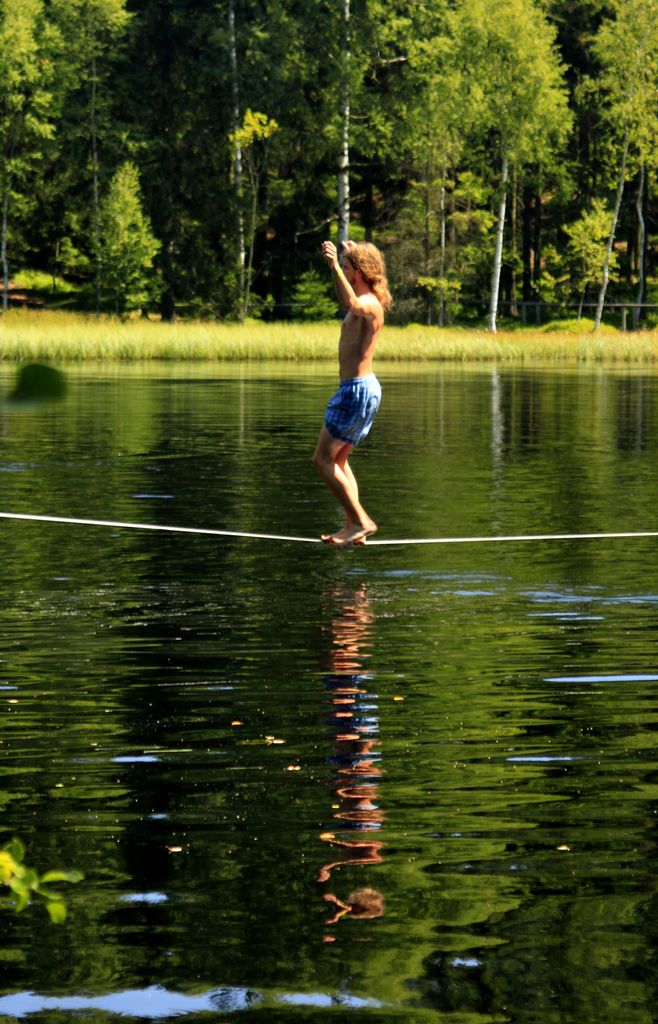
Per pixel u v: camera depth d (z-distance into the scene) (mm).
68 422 27141
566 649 9320
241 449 22188
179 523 14922
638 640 9594
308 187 84812
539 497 16891
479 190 79438
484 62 74500
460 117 74562
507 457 21391
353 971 4500
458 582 11828
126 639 9664
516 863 5430
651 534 14109
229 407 30766
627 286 95375
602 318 90562
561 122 77938
